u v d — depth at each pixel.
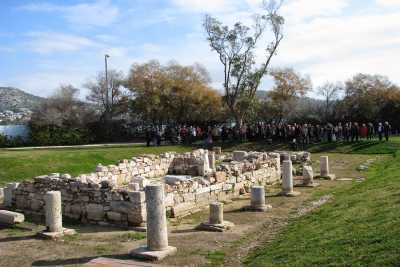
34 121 65.44
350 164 36.03
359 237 11.83
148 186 13.15
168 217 18.30
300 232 14.43
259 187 19.91
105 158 38.28
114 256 13.13
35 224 17.36
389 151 42.12
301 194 23.62
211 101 67.75
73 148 48.41
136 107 65.81
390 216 13.10
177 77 68.06
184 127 55.34
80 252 13.62
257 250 13.43
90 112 68.88
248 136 52.84
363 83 67.56
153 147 48.59
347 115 66.31
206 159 32.28
